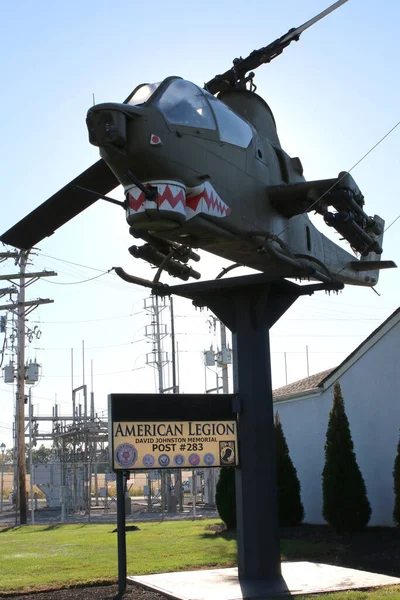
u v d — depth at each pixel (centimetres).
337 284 1148
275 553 1104
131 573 1217
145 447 1093
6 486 8888
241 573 1103
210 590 1037
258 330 1159
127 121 866
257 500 1109
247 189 1034
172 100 920
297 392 2119
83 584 1123
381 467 1805
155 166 876
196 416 1120
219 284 1138
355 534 1655
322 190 1075
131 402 1095
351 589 1034
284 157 1155
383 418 1814
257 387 1144
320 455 2038
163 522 2545
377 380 1844
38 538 1947
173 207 886
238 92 1141
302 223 1236
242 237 1023
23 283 3186
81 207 1122
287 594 1007
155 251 1046
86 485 3569
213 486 3666
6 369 3575
